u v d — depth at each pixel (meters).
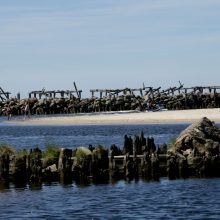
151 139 60.03
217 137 58.06
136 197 46.38
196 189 49.12
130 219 38.88
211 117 139.12
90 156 56.25
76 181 55.09
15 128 152.25
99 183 53.69
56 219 39.50
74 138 108.00
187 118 142.75
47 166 56.75
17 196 48.03
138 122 144.38
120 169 57.44
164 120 143.25
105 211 41.41
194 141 57.47
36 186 52.91
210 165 56.62
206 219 38.38
